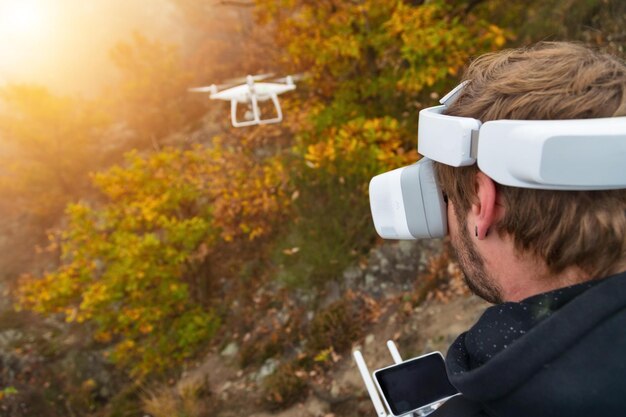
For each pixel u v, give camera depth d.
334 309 5.61
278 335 6.03
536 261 0.46
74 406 7.28
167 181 6.39
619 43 4.68
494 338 0.47
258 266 6.90
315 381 5.26
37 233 10.66
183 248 6.81
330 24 5.08
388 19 4.96
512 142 0.42
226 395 5.75
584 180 0.40
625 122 0.40
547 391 0.39
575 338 0.40
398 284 5.55
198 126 10.26
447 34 4.17
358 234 6.00
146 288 6.80
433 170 0.61
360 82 5.48
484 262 0.51
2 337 8.66
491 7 5.52
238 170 6.25
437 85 5.38
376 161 4.62
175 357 6.66
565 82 0.45
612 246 0.43
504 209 0.47
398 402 0.97
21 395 7.61
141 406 6.38
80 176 10.88
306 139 5.47
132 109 10.95
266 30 7.09
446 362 0.53
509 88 0.47
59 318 8.77
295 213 6.57
